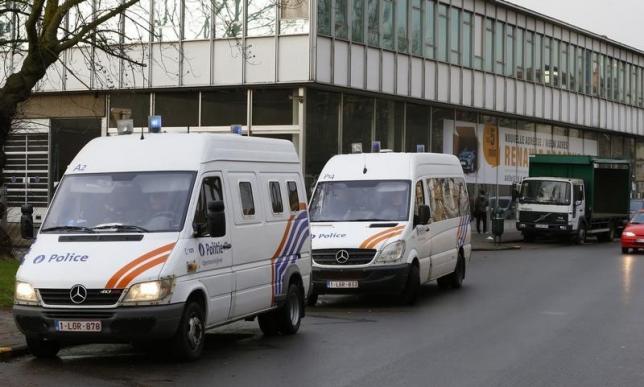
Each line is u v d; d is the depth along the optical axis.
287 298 12.99
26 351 11.03
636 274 23.55
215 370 10.07
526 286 20.48
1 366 10.28
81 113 38.09
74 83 37.34
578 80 57.12
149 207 10.75
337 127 37.03
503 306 16.56
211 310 10.81
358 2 36.97
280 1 29.30
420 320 14.70
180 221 10.56
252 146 12.45
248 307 11.77
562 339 12.42
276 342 12.36
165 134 11.62
